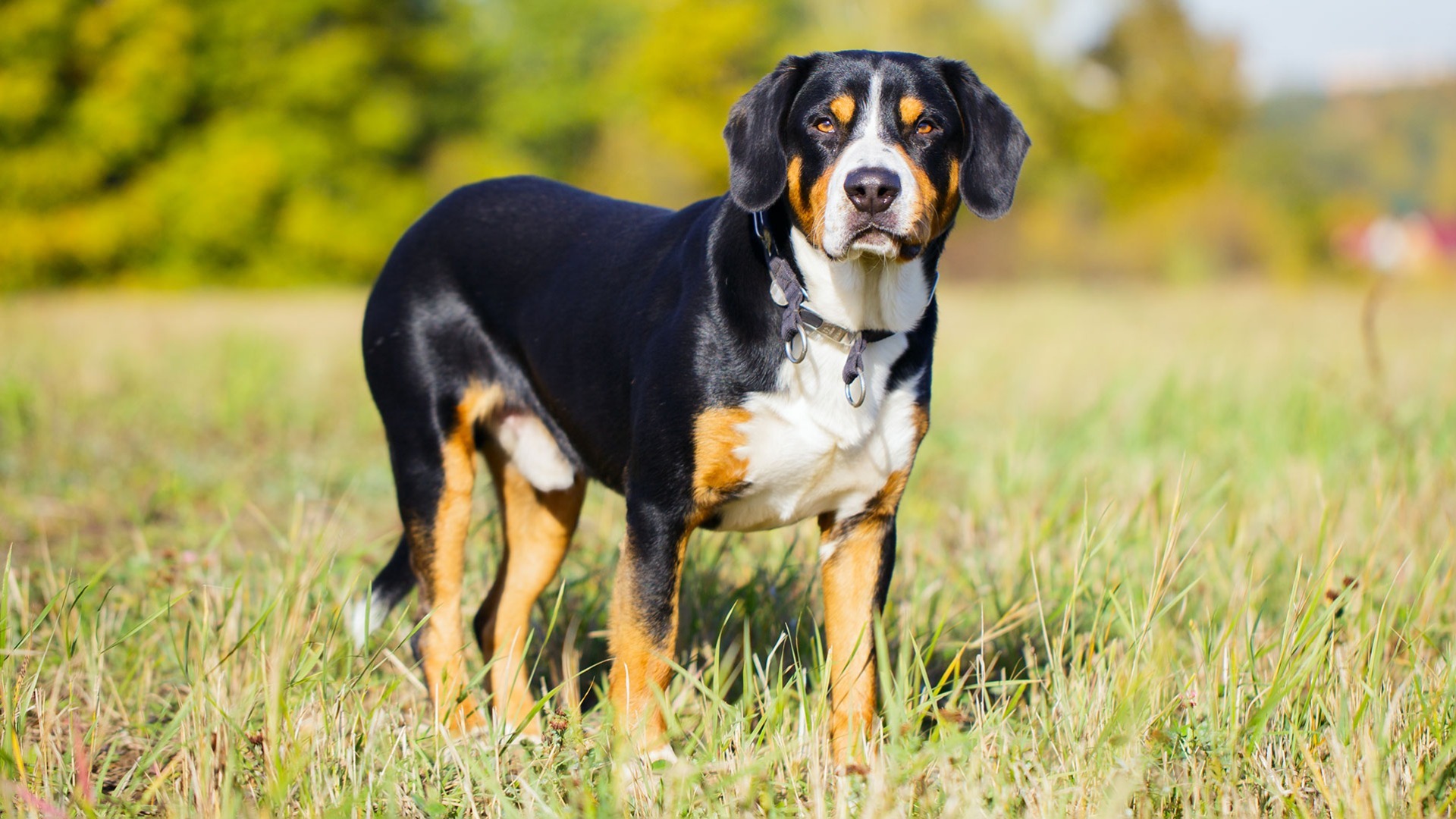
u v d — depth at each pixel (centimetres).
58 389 1006
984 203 387
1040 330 1617
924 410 382
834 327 364
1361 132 5359
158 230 3819
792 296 363
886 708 343
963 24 4194
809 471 372
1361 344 1302
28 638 366
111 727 387
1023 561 496
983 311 2059
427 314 455
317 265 3988
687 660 430
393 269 470
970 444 831
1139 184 4538
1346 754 322
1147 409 847
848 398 366
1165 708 357
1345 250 3894
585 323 416
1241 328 1603
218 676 376
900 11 4138
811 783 326
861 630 380
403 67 4275
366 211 4066
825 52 383
